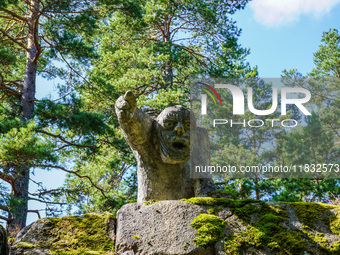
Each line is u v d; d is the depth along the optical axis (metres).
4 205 10.88
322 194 10.05
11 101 13.00
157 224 3.98
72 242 4.04
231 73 14.94
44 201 12.04
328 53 18.31
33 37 12.28
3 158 9.45
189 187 4.82
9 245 3.91
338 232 3.79
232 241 3.82
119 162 14.11
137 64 15.19
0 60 11.72
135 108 4.57
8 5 12.00
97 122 12.00
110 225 4.14
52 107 11.59
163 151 4.75
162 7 14.81
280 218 3.91
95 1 13.17
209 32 15.23
